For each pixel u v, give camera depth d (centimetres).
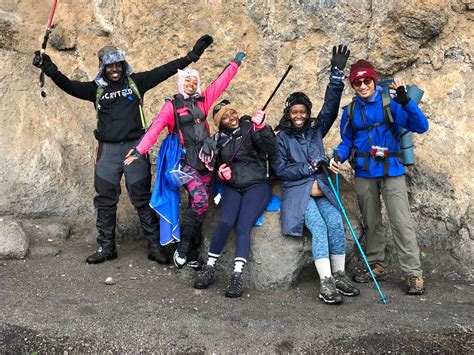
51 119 595
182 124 484
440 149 555
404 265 466
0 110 573
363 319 403
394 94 450
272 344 368
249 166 477
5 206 547
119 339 368
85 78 634
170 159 483
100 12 636
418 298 450
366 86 463
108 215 512
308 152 477
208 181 489
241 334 378
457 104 564
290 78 610
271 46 611
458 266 511
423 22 561
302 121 478
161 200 487
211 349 361
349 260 510
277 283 463
